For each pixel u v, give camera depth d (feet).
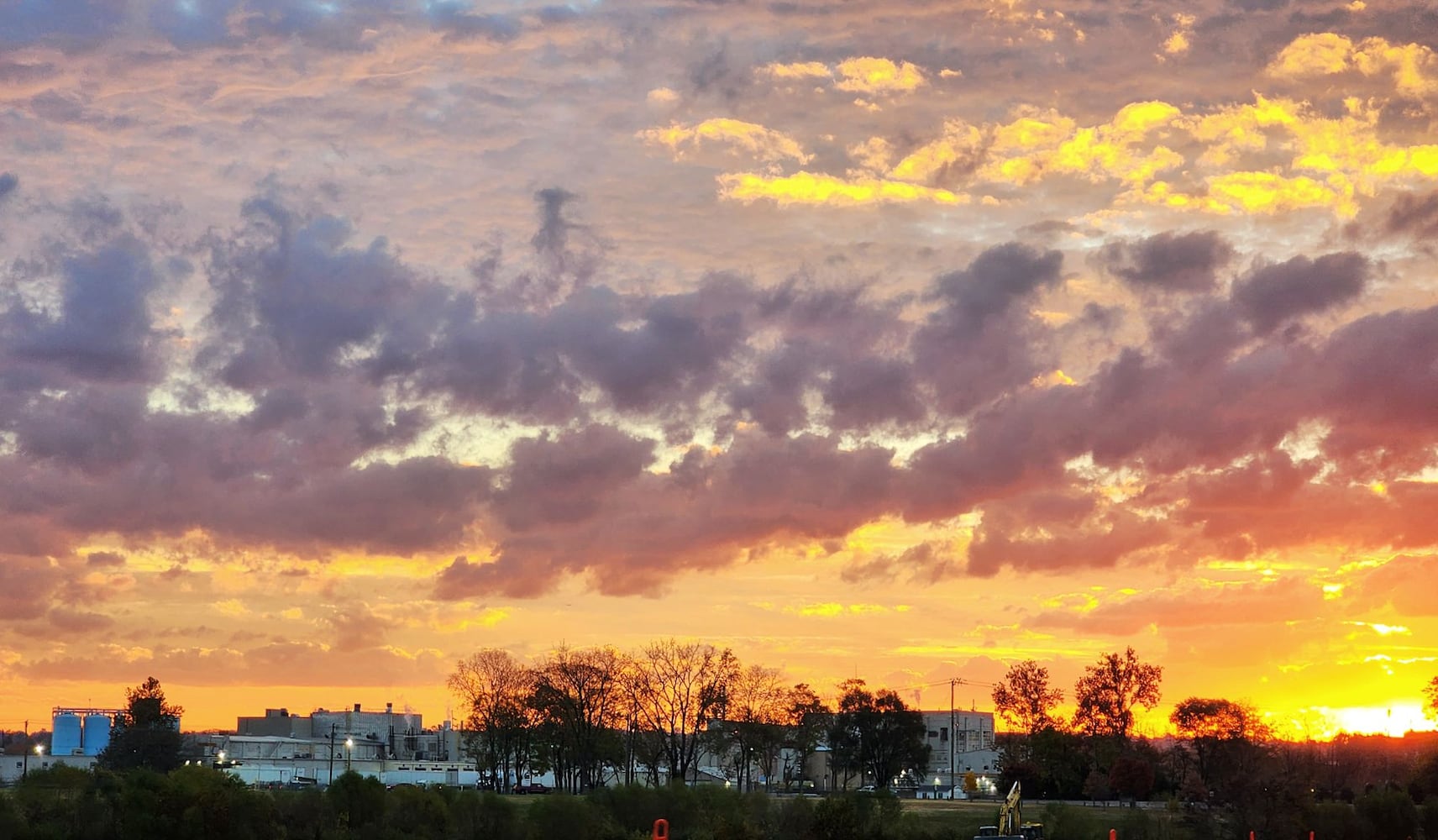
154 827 444.14
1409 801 565.94
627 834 484.33
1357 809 561.02
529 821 491.72
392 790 533.14
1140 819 554.87
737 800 507.71
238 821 455.22
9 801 450.71
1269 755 622.13
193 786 455.22
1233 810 551.18
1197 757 641.81
